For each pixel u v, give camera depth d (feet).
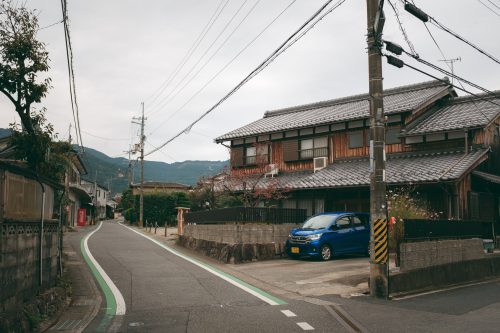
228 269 44.24
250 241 50.96
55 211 34.17
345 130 73.56
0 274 18.22
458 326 22.34
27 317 20.65
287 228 55.16
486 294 34.12
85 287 33.71
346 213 53.36
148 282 35.91
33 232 23.58
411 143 65.00
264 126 87.81
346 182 62.13
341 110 80.79
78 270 41.81
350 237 51.83
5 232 18.99
